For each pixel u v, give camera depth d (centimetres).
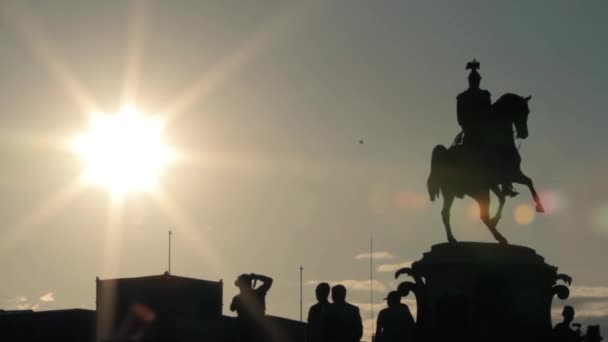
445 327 3516
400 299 3341
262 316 3111
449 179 3591
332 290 3044
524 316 3506
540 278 3547
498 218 3600
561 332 3575
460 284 3512
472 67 3684
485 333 3484
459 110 3650
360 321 3031
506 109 3612
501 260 3497
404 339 3303
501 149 3588
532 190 3591
